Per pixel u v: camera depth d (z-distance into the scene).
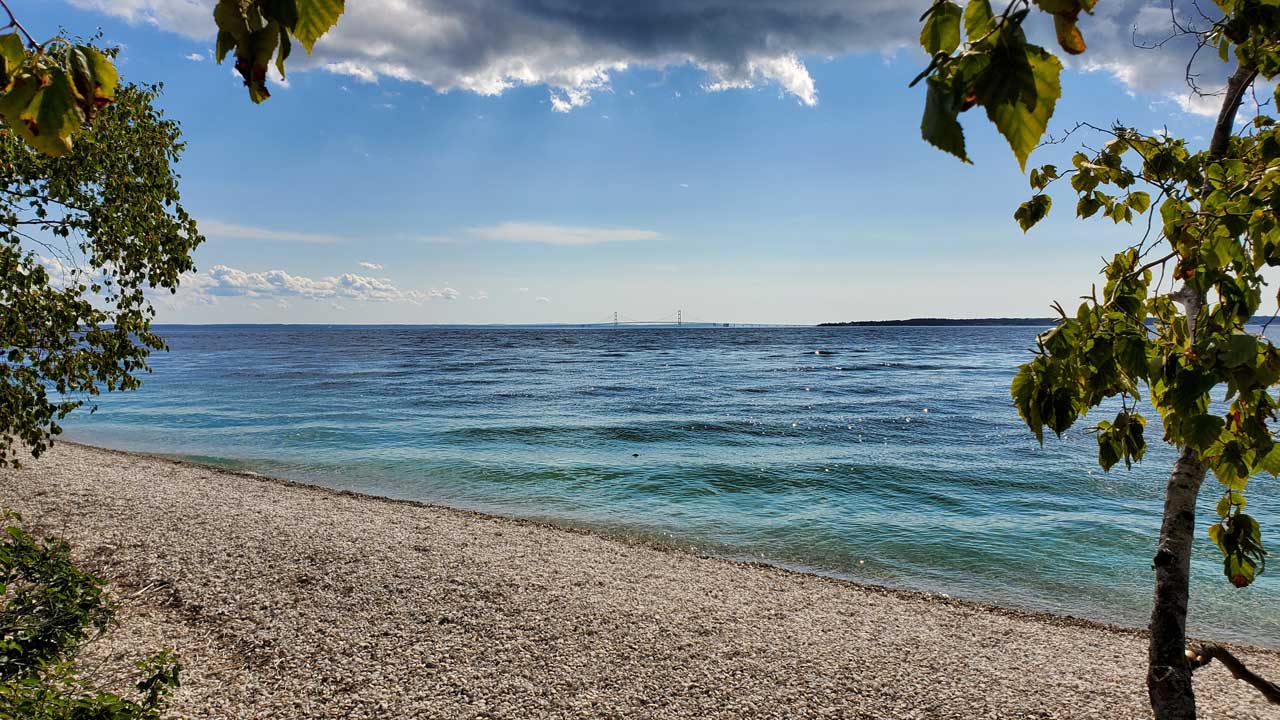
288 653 7.68
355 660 7.60
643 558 12.18
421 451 24.05
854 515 16.55
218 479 17.14
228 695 6.75
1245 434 2.26
